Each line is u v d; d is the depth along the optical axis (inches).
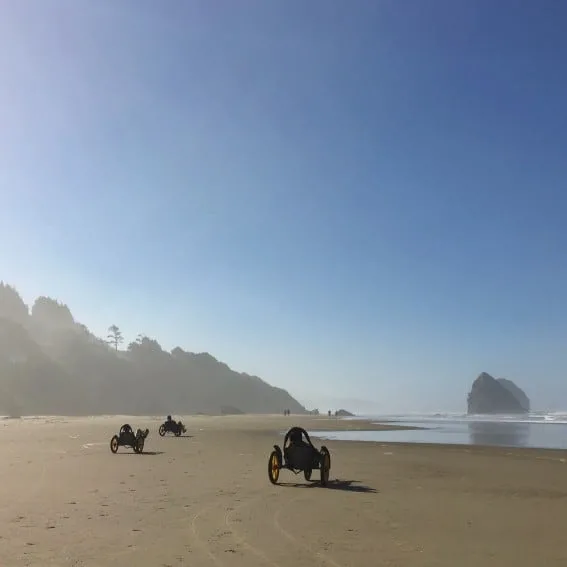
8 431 2021.4
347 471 794.2
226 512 471.8
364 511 482.0
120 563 318.0
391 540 378.0
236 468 812.0
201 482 658.8
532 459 994.1
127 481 661.9
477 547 361.4
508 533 402.0
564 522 441.7
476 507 506.0
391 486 642.2
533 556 340.8
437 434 2074.3
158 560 325.1
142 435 1090.7
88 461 902.4
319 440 1637.6
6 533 389.1
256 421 3757.4
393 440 1659.7
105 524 420.5
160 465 847.7
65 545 357.4
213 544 363.3
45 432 1929.1
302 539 378.3
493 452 1153.4
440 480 698.2
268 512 473.4
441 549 355.6
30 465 836.0
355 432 2230.6
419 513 474.9
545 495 581.6
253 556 335.3
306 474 682.2
